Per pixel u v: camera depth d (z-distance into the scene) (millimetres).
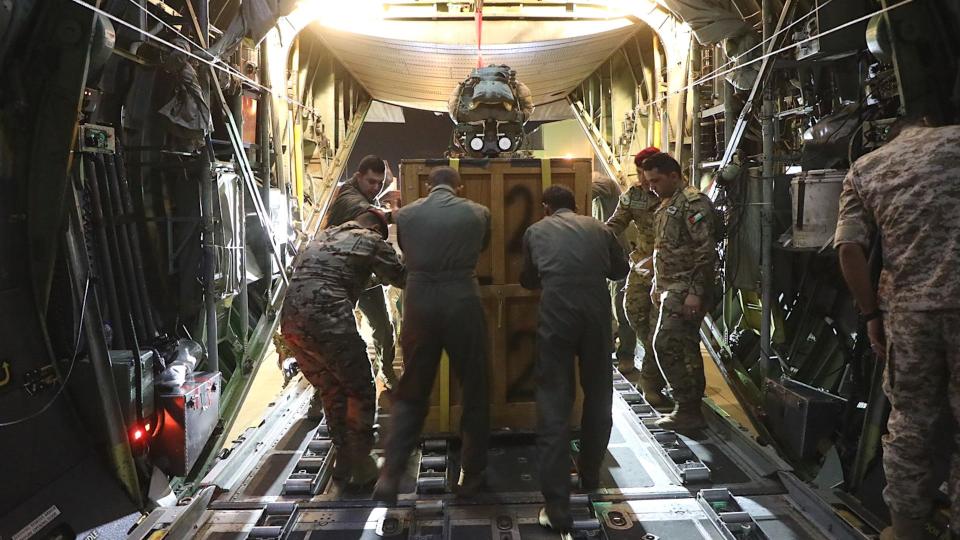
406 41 6461
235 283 4133
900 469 2338
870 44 2766
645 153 4352
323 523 2887
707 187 5156
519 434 3713
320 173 7172
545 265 2936
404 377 2945
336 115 8055
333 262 3090
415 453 3613
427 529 2816
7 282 2559
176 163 3559
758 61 4199
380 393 4641
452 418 3744
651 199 4402
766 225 3889
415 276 2914
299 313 3035
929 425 2295
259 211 4344
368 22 6258
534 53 6898
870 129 3172
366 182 3723
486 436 3051
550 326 2873
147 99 3607
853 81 3697
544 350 2889
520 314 3713
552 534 2752
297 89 6324
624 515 2920
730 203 4316
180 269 3752
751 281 4141
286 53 5602
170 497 3027
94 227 3096
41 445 2646
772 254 3969
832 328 3678
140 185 3535
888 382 2383
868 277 2455
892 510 2393
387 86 8492
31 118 2607
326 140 7410
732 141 4219
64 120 2625
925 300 2213
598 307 2908
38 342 2686
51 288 2795
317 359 3094
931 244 2217
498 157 3928
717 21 4305
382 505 3029
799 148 4305
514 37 6418
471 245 2924
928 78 2615
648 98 7074
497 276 3646
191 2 3818
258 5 4047
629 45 7492
